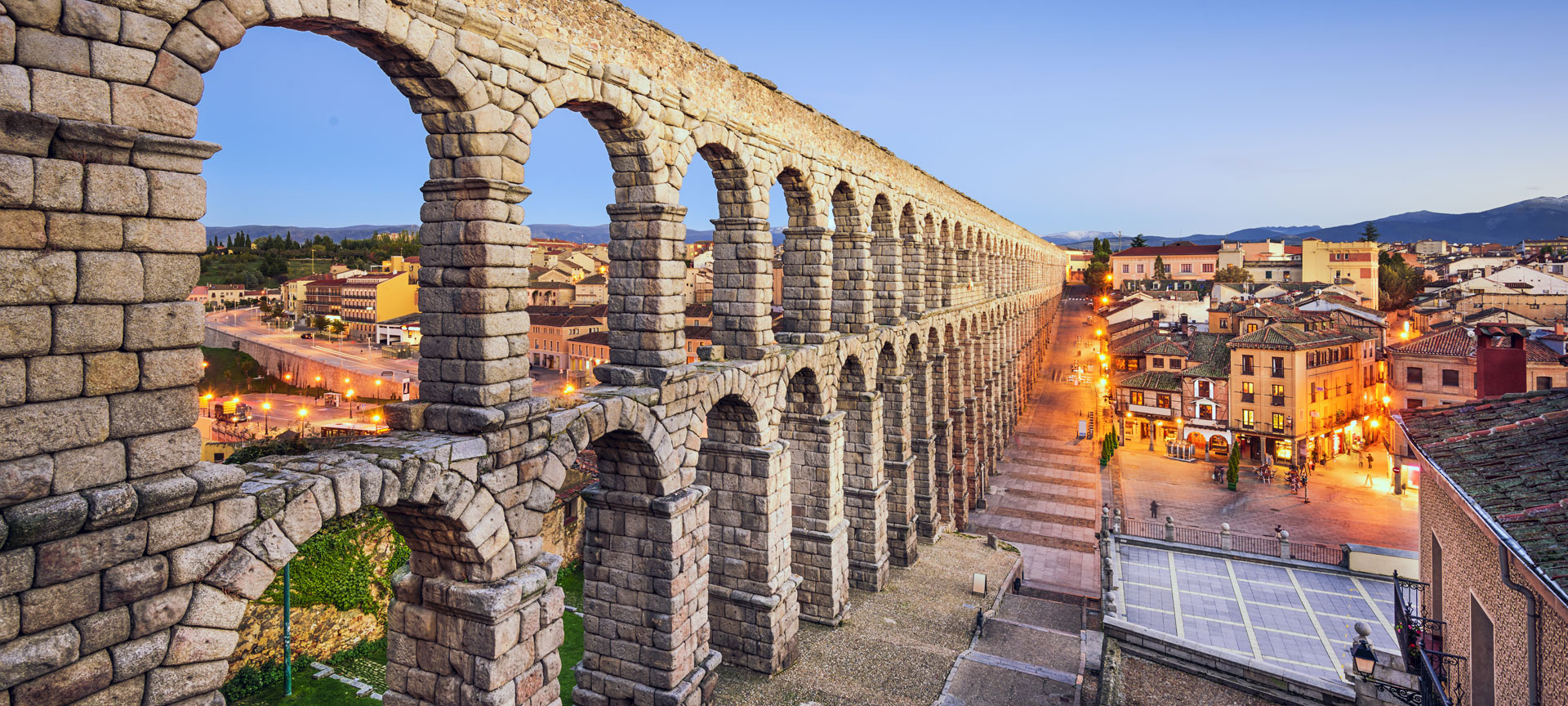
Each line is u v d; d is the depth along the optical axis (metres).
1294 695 24.36
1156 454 80.94
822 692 27.38
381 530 36.25
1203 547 45.69
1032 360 108.00
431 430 17.19
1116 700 24.28
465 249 16.89
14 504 10.08
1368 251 141.88
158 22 11.35
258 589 12.79
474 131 16.64
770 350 27.81
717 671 28.77
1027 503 63.12
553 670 18.78
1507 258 170.62
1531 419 17.62
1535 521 13.10
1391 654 23.20
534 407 17.84
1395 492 66.44
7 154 9.86
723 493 28.86
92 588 10.88
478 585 17.36
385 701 18.61
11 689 10.05
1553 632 12.65
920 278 44.16
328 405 114.38
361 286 170.50
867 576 37.75
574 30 19.02
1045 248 134.38
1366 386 84.31
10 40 9.91
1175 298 131.12
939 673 29.05
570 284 169.38
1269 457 77.12
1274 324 77.88
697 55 23.73
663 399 22.36
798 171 29.77
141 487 11.23
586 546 24.58
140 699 11.57
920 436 46.34
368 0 14.11
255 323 185.38
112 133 10.71
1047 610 37.78
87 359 10.76
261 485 13.13
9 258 9.91
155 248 11.47
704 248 195.62
